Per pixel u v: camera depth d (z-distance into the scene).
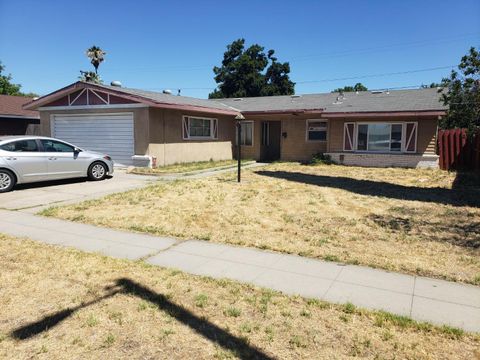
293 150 21.09
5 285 4.66
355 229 7.28
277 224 7.58
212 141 20.09
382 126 18.19
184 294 4.49
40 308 4.12
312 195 10.59
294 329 3.76
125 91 15.98
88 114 16.92
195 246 6.27
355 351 3.40
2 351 3.37
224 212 8.45
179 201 9.54
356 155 18.55
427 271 5.20
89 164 12.70
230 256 5.80
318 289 4.66
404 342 3.53
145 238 6.69
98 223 7.60
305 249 6.07
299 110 19.08
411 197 10.50
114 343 3.51
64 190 11.18
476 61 10.46
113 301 4.30
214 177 14.02
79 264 5.35
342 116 18.11
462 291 4.62
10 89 42.97
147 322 3.87
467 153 17.12
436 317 4.00
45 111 17.95
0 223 7.58
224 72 43.16
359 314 4.04
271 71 43.66
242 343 3.52
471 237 6.76
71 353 3.36
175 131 17.36
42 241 6.46
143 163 15.76
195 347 3.46
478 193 11.23
